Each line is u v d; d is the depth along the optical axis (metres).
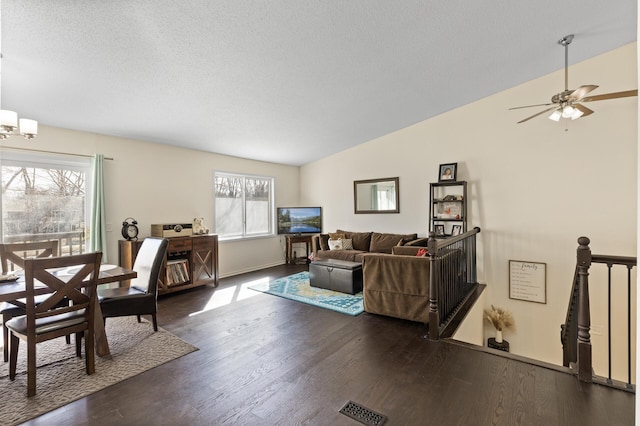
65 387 2.11
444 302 3.21
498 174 4.68
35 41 2.30
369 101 4.32
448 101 4.73
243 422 1.75
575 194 4.11
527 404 1.88
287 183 7.14
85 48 2.44
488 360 2.43
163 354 2.58
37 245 2.99
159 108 3.63
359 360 2.46
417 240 5.05
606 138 3.91
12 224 3.47
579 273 2.16
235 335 2.98
